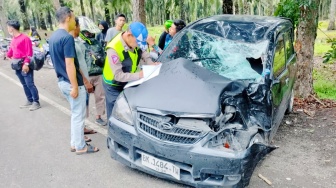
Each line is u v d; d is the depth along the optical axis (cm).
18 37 592
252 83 376
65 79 391
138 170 381
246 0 1270
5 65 1179
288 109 559
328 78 897
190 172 309
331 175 373
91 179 367
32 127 530
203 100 322
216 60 423
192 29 473
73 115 411
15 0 3397
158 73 371
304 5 566
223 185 303
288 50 520
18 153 436
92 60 500
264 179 363
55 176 375
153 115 325
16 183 362
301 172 380
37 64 599
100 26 827
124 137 340
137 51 398
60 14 371
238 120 332
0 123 552
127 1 1688
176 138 309
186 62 387
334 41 717
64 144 461
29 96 639
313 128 509
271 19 498
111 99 416
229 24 467
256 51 420
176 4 2345
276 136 481
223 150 300
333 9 2555
